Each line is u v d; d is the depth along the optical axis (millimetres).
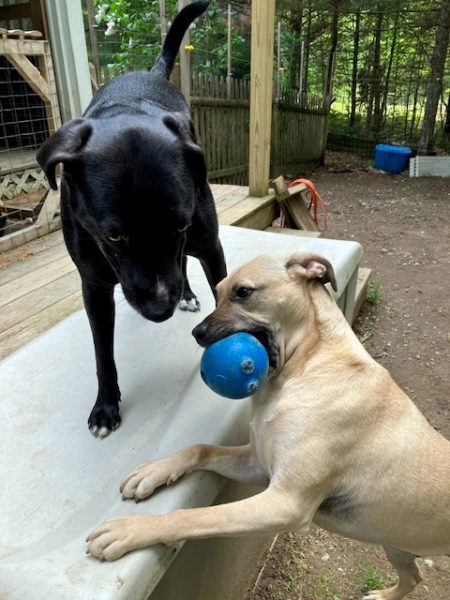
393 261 2621
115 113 858
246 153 3889
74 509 757
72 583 602
